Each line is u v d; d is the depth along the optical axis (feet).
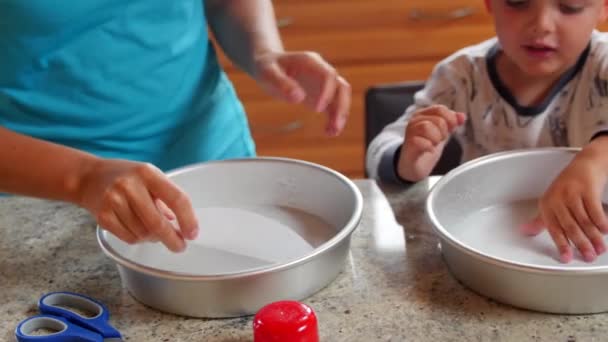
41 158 2.14
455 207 2.41
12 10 2.61
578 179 2.22
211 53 3.41
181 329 1.88
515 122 3.35
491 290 1.88
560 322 1.80
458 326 1.81
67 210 2.62
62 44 2.76
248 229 2.36
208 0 3.27
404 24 6.41
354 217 2.07
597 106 3.11
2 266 2.26
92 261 2.25
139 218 1.91
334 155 6.95
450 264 2.01
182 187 2.49
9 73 2.78
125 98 2.96
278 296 1.89
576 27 2.93
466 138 3.56
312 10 6.35
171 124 3.16
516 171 2.49
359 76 6.63
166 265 2.16
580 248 2.12
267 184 2.53
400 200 2.53
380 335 1.79
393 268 2.08
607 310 1.81
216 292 1.85
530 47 3.01
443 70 3.51
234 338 1.82
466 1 6.31
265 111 6.79
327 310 1.90
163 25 2.97
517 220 2.40
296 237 2.30
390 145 3.05
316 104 2.57
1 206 2.67
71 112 2.90
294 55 2.71
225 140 3.39
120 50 2.86
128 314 1.96
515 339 1.74
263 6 3.20
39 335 1.83
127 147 3.06
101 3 2.73
